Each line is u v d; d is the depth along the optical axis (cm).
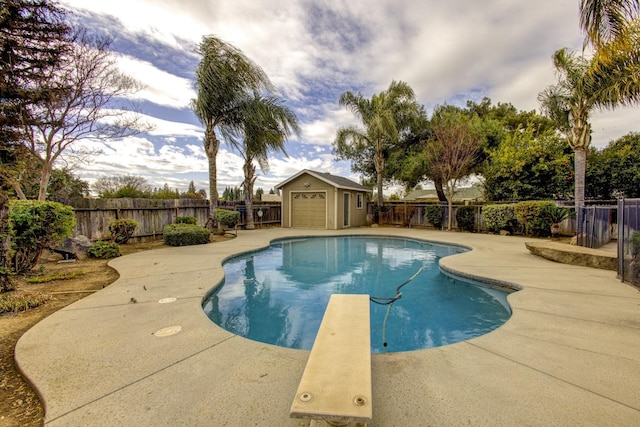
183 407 181
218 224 1147
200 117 1116
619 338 271
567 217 1059
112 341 272
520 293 407
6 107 670
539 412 174
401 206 1608
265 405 183
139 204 953
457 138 1359
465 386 201
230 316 407
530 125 1455
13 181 453
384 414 173
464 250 895
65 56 767
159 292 421
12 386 211
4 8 591
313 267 704
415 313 416
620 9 493
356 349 194
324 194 1471
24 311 355
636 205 432
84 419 172
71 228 582
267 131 1225
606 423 165
